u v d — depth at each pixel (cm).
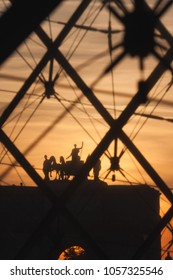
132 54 2878
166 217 5700
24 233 8506
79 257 8162
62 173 8338
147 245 5700
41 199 8556
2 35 2867
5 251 8488
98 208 8650
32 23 2877
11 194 8606
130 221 8600
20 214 8544
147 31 2867
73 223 5553
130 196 8688
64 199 5528
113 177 6094
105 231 8594
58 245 5762
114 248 8488
